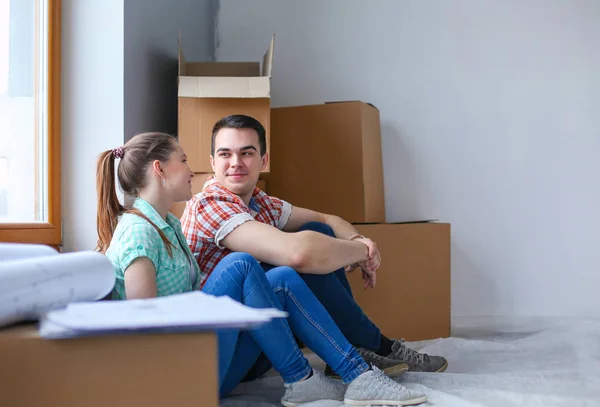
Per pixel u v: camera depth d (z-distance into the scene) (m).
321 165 2.82
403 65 3.24
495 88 3.21
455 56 3.22
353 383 1.54
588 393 1.74
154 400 0.82
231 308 0.83
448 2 3.23
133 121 2.18
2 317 0.82
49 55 2.00
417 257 2.64
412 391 1.58
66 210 2.05
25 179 1.97
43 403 0.80
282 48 3.28
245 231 1.65
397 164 3.23
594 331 2.70
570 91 3.18
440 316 2.71
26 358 0.80
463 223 3.21
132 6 2.18
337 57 3.26
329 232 1.91
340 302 1.72
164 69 2.54
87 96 2.08
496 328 3.12
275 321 1.47
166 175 1.47
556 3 3.19
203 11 3.14
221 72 2.65
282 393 1.77
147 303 0.86
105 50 2.09
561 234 3.18
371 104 3.03
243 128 1.82
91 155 2.07
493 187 3.20
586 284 3.16
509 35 3.21
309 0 3.27
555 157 3.18
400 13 3.25
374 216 2.91
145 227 1.33
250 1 3.30
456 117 3.22
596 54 3.17
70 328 0.74
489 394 1.68
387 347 1.90
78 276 0.93
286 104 3.27
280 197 2.88
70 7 2.07
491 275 3.20
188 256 1.51
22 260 0.91
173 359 0.83
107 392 0.81
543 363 2.20
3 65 1.90
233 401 1.65
